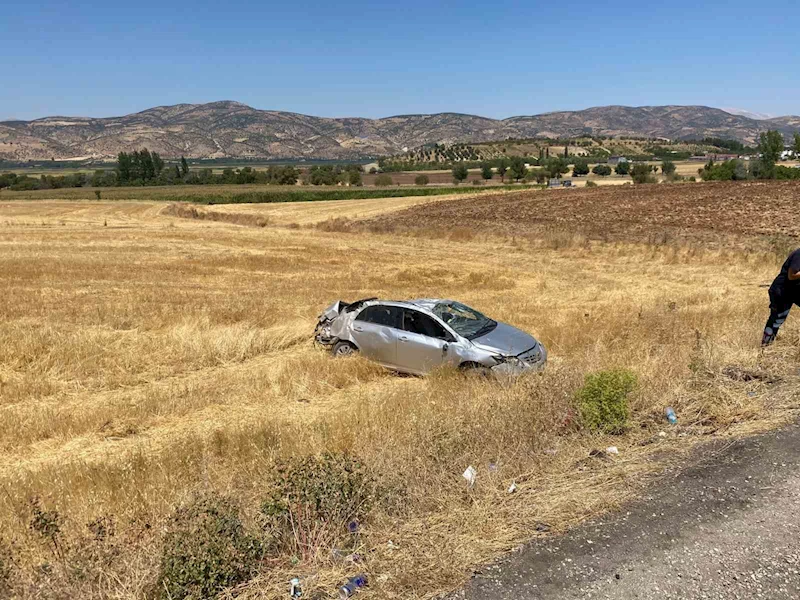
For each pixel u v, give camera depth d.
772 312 9.22
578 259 32.44
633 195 63.78
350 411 8.42
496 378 9.84
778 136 92.25
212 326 15.02
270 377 10.86
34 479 6.71
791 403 6.74
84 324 15.02
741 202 52.62
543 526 4.54
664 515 4.59
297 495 4.80
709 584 3.78
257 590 3.98
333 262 31.33
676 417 6.72
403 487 5.17
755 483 5.00
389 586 3.90
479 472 5.52
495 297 21.20
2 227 50.94
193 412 9.43
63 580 4.07
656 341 11.51
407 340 11.09
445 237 43.56
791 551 4.07
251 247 37.66
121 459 7.34
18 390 10.14
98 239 41.47
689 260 29.80
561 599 3.69
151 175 161.88
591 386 6.70
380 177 123.75
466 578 3.95
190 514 4.43
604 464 5.62
